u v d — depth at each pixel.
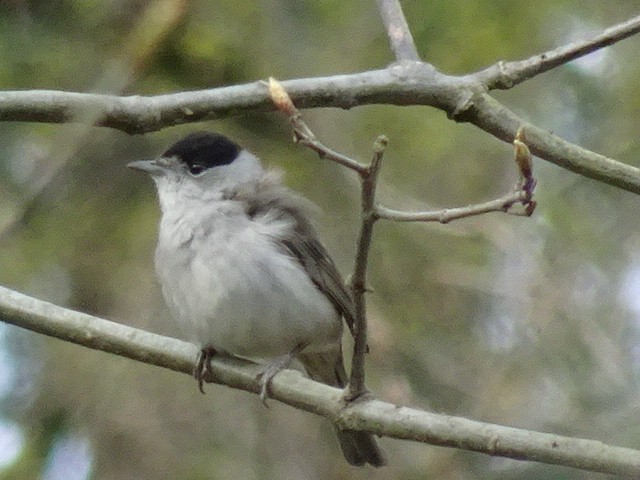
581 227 12.73
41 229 12.53
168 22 11.42
